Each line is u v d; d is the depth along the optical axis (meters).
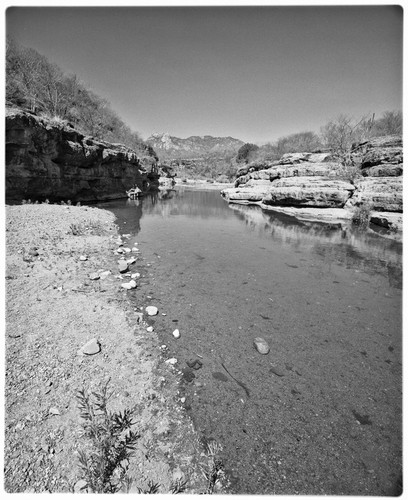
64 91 21.80
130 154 25.12
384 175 15.42
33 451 2.31
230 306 5.49
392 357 4.12
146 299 5.50
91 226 10.77
